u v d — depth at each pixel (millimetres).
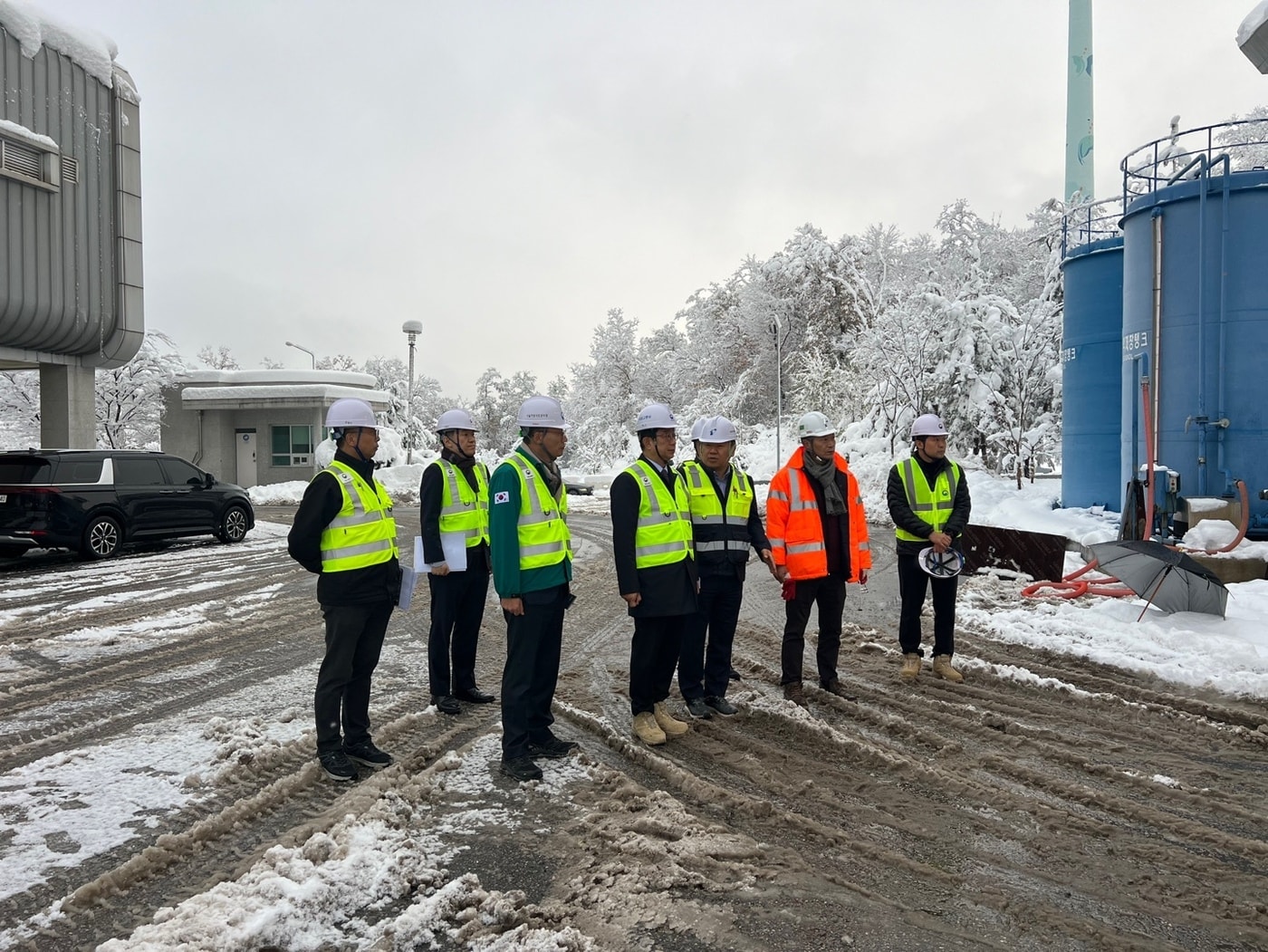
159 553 14547
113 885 3328
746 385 44375
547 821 3947
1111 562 8070
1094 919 3131
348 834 3639
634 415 51812
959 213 37938
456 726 5379
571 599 4891
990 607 8805
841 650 7410
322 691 4430
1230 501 10789
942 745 4977
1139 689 6059
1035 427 23344
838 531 5988
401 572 4691
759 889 3326
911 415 24016
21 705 5793
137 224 17406
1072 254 16172
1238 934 3039
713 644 5645
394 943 2949
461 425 6016
